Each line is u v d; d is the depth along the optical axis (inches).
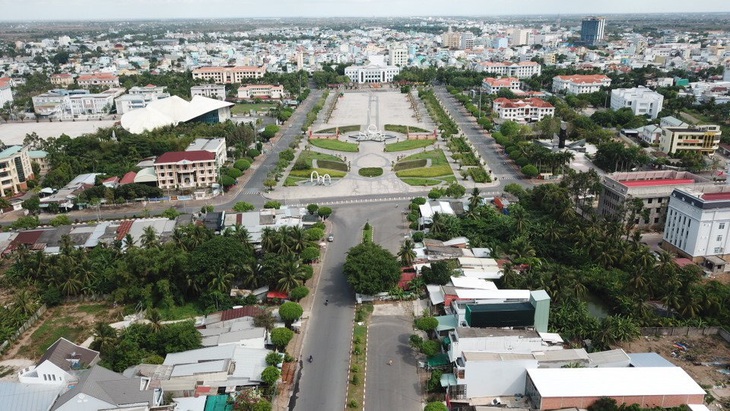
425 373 5851.4
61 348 5708.7
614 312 7086.6
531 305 6141.7
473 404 5305.1
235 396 5236.2
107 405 4825.3
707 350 6190.9
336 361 6072.8
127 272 7253.9
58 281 7426.2
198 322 6771.7
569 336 6289.4
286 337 6053.2
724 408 5221.5
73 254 7682.1
